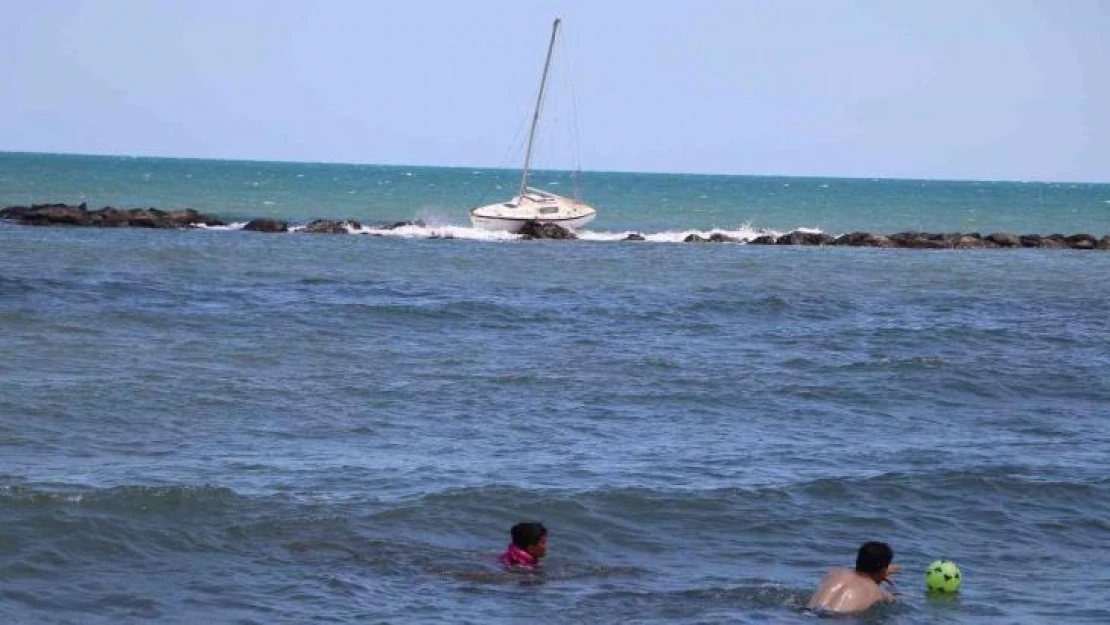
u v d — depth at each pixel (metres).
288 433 29.53
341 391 34.38
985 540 22.78
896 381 38.09
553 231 98.19
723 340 46.66
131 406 31.36
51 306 48.44
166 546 20.81
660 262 78.25
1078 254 94.81
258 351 40.84
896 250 95.00
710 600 19.05
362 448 28.28
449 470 26.34
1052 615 18.69
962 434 31.52
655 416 32.56
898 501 24.89
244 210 138.12
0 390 32.34
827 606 18.59
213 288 57.00
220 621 17.59
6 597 18.25
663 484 25.58
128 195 164.12
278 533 21.70
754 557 21.56
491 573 20.17
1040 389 37.72
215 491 23.50
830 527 23.31
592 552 21.59
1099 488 26.09
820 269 76.75
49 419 29.59
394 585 19.45
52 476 24.64
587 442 29.47
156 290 55.12
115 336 42.56
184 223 98.69
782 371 39.53
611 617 18.17
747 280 68.69
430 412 32.28
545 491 24.53
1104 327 53.38
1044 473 27.22
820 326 51.44
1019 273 77.81
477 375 37.47
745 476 26.45
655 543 22.12
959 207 197.12
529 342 44.91
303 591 19.00
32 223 94.62
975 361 42.34
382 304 53.25
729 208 174.62
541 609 18.48
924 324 52.91
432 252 81.06
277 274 64.38
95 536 20.98
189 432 29.20
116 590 18.78
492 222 98.38
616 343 45.16
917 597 19.42
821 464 27.78
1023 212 180.62
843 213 168.62
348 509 23.09
